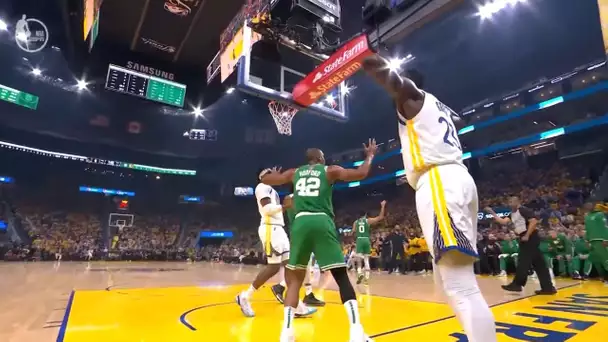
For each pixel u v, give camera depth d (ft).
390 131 104.12
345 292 9.24
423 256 46.16
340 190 116.88
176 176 130.72
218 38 58.13
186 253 105.60
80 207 114.62
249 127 124.06
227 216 128.47
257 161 128.67
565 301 16.65
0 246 85.10
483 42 72.54
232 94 109.91
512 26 67.10
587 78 68.49
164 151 120.57
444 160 6.73
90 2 42.80
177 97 66.64
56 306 15.98
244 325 12.12
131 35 57.88
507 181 78.48
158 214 124.88
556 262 31.96
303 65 37.29
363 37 25.88
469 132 85.81
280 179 11.43
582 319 12.23
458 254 6.10
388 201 101.91
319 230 9.77
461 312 5.87
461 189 6.44
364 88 91.91
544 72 77.87
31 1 70.90
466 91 89.40
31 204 106.52
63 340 9.99
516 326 11.16
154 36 57.67
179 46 60.49
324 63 29.91
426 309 15.10
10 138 101.71
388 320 12.67
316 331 11.17
